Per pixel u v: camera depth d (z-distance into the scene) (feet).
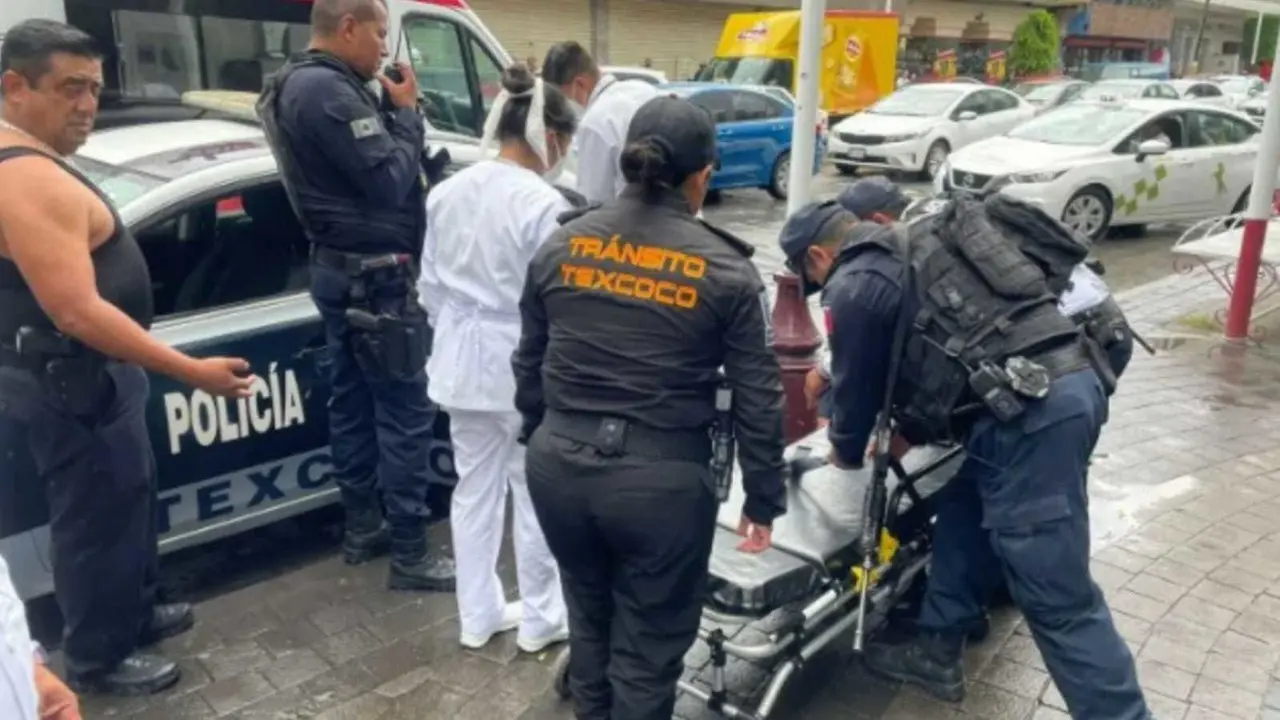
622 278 7.77
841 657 11.19
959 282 8.93
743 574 8.91
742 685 10.64
